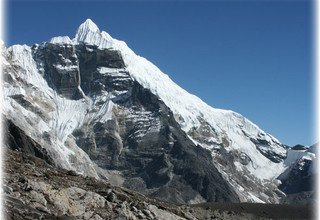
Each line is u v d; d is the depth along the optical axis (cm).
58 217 4222
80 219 4500
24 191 4541
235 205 19125
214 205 18875
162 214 5784
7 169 5159
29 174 5288
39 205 4353
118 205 5206
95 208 4966
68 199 4791
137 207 5600
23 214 4003
